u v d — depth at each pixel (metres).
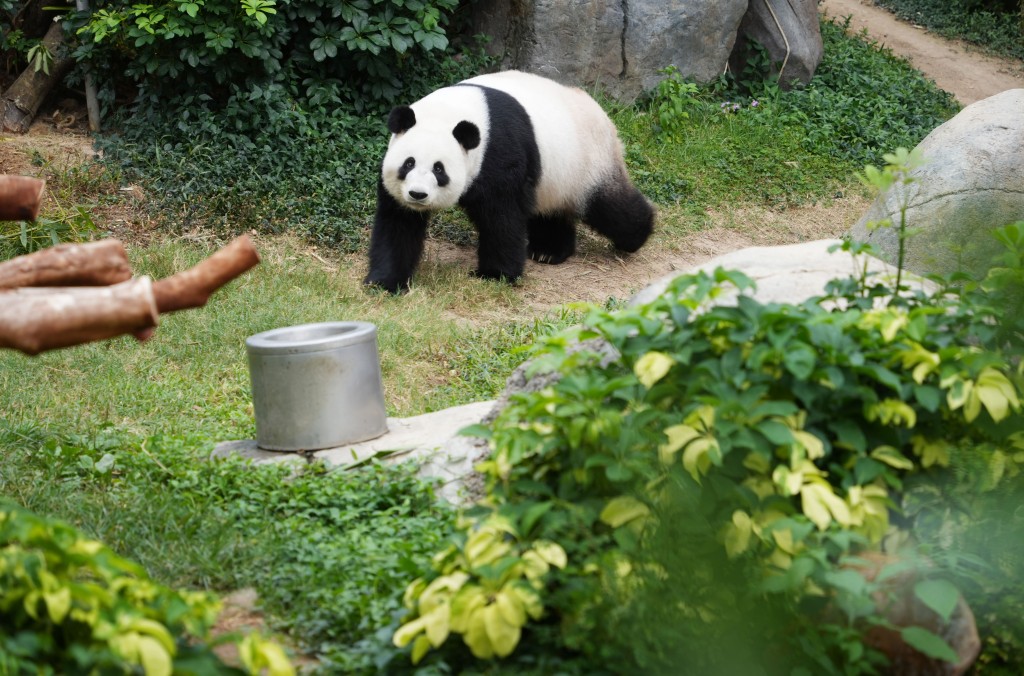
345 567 4.86
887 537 4.06
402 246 10.70
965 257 6.36
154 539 5.21
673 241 12.90
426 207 10.29
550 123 11.23
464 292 10.77
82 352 8.41
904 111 16.80
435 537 5.07
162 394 7.82
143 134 12.15
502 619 3.58
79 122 12.89
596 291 11.48
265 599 4.74
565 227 12.12
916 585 3.60
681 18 15.34
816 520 3.75
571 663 3.73
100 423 7.09
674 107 14.90
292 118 12.38
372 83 13.14
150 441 6.59
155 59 11.82
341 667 4.01
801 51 16.48
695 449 3.77
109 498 5.68
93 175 11.45
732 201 13.99
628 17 15.03
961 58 20.97
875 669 3.79
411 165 10.16
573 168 11.42
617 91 15.27
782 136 15.16
